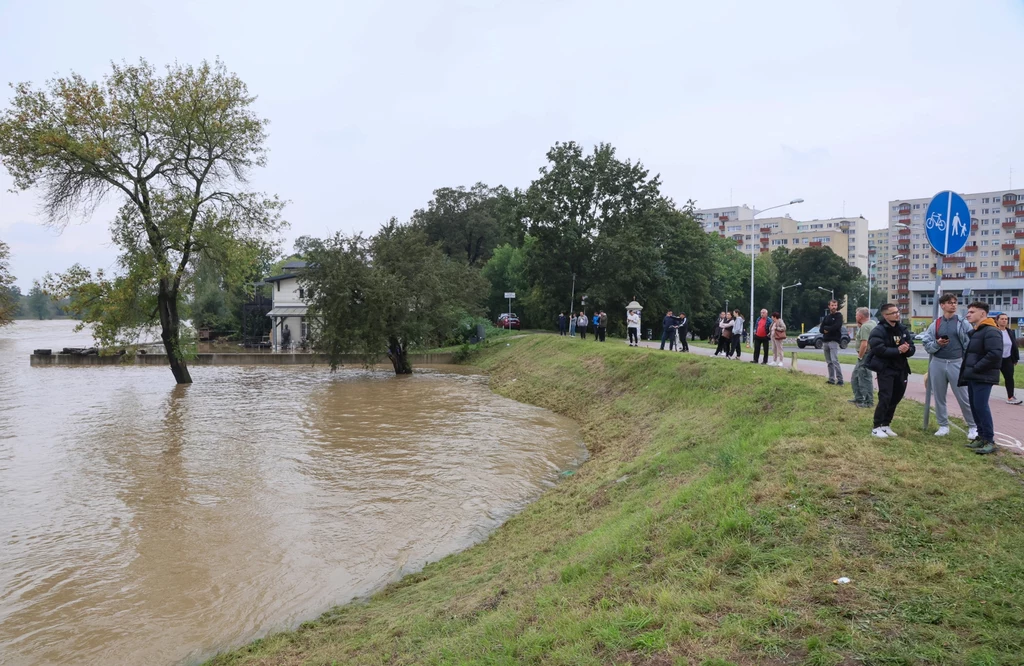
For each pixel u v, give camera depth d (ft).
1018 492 20.71
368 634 21.56
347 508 38.78
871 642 13.46
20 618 25.23
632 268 155.53
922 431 28.89
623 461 44.24
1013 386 39.88
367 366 132.16
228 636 23.63
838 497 21.85
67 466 50.65
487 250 257.55
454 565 28.76
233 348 185.06
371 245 124.36
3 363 162.30
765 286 280.51
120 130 99.50
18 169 93.61
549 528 32.07
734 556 18.93
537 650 15.65
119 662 22.04
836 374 42.88
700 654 13.76
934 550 17.65
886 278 488.02
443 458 51.83
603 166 162.81
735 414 42.93
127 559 31.14
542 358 108.37
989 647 12.92
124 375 132.26
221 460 52.13
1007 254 384.27
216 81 106.52
